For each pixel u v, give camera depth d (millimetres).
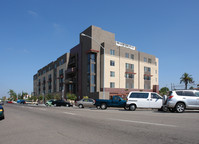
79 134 6223
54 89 69188
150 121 8648
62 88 61469
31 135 6359
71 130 7020
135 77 53000
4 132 7176
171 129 6547
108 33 51219
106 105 21219
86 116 11852
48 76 77438
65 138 5715
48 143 5199
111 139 5387
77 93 51500
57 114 14156
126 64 51188
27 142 5402
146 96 16688
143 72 55281
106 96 44094
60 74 63344
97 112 15172
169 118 9664
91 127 7539
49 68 76625
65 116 12320
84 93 48531
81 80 50281
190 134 5719
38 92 92938
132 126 7391
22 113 16250
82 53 51156
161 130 6418
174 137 5375
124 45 53906
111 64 48031
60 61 64312
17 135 6477
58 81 65562
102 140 5301
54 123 9125
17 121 10531
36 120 10688
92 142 5121
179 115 11305
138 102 16672
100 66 47750
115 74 48438
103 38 49906
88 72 47594
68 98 48938
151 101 16484
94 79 47250
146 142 4945
